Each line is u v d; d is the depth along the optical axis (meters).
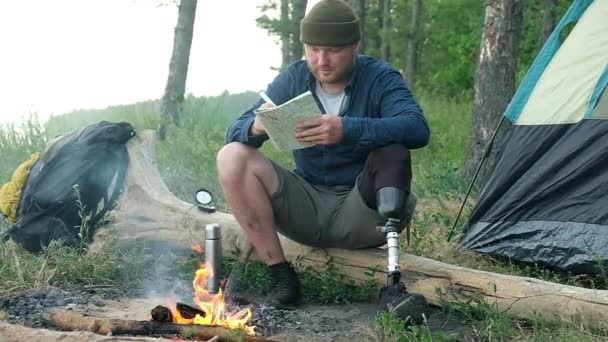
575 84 4.95
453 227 5.18
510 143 5.09
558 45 5.17
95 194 4.73
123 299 4.20
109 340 3.51
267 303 4.12
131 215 4.77
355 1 10.77
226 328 3.56
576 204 4.76
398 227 3.95
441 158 8.88
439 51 19.55
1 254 4.59
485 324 3.88
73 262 4.45
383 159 3.92
